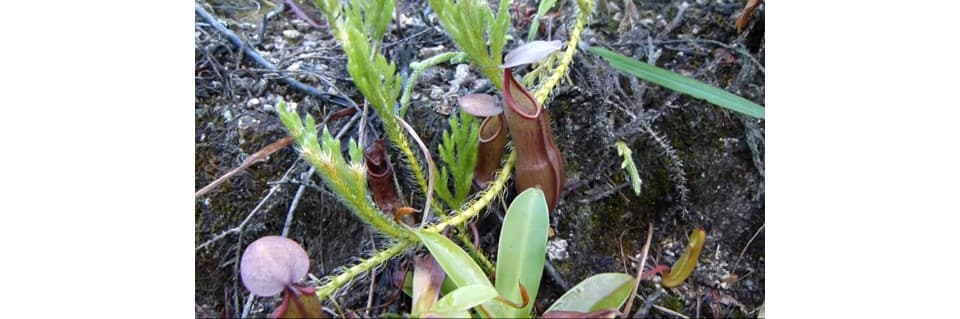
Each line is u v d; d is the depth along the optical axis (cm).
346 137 43
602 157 45
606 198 44
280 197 42
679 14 51
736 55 50
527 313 32
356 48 31
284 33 50
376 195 39
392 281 39
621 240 44
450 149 37
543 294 40
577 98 46
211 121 44
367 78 32
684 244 44
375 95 33
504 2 36
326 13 34
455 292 29
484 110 36
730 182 46
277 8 52
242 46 47
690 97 47
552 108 46
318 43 49
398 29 49
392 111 35
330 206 42
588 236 43
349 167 32
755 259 43
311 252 41
